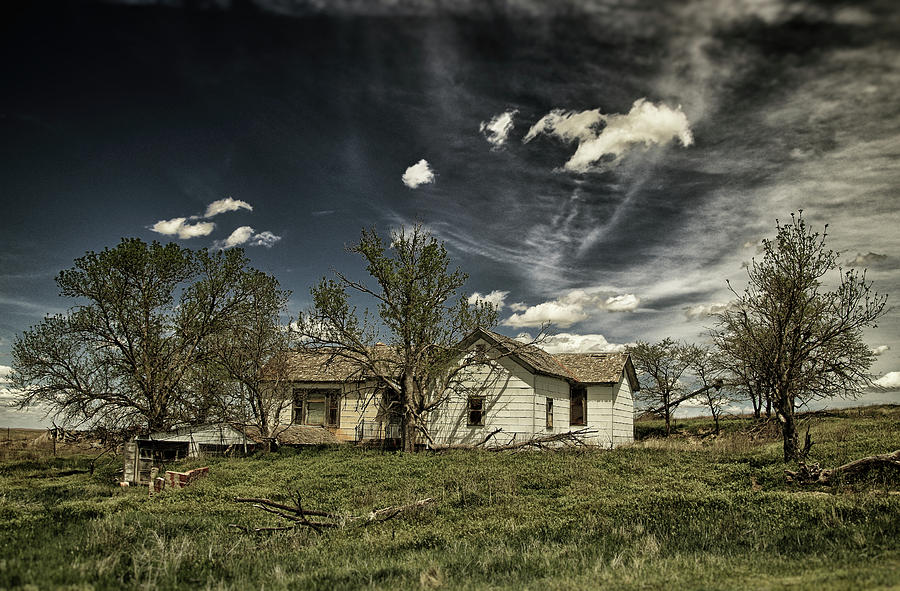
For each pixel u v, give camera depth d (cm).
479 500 1731
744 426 4319
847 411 4481
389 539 1290
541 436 3247
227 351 3362
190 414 3556
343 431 3656
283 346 3356
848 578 828
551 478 2067
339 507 1712
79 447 3597
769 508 1375
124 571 938
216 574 981
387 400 3631
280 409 3281
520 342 3475
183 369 3584
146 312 3612
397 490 1977
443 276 3225
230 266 3762
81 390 3425
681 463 2403
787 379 2219
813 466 1839
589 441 3675
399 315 3198
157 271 3656
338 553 1177
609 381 3719
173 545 1084
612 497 1697
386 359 3262
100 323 3541
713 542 1150
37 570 891
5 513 1500
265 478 2247
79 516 1465
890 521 1159
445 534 1317
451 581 933
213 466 2589
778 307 2278
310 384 3759
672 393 4853
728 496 1582
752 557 1019
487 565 1034
